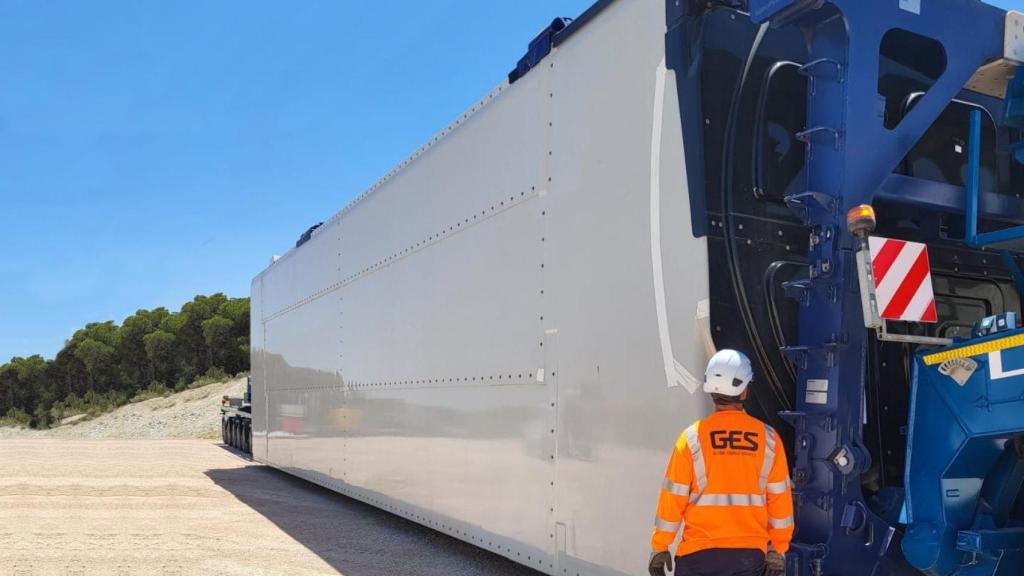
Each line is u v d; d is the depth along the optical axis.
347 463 7.92
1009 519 3.10
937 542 2.89
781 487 2.75
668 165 3.48
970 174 3.55
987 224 4.05
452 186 5.66
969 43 3.36
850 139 3.02
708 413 3.18
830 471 2.96
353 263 7.88
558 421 4.22
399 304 6.58
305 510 9.04
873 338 3.63
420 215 6.21
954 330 3.79
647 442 3.52
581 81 4.15
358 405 7.61
